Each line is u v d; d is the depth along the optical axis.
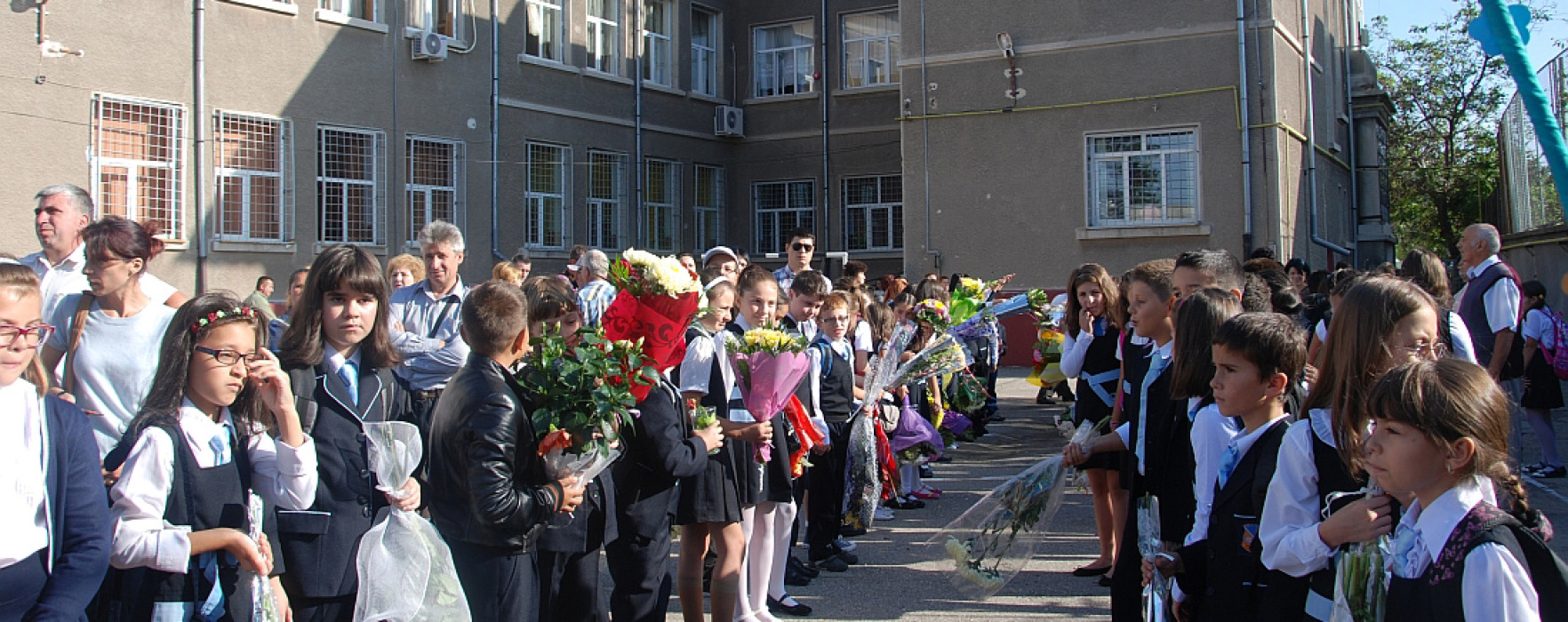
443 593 3.35
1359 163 23.00
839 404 6.48
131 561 3.10
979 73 17.50
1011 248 17.33
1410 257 6.38
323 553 3.65
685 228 21.97
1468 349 5.09
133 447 3.20
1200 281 4.49
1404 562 2.47
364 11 16.56
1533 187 17.72
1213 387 3.34
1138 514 4.50
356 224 16.41
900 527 7.56
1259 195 15.97
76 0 13.57
